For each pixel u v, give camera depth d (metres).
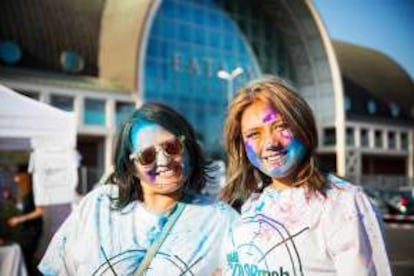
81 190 28.66
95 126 36.81
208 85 44.72
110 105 37.66
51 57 39.84
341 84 51.72
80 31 42.16
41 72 38.50
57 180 9.57
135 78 39.12
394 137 57.78
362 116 55.72
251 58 49.56
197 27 45.06
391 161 57.72
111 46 41.22
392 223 21.09
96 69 41.47
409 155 58.66
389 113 60.84
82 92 36.47
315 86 53.50
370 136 55.06
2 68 36.47
